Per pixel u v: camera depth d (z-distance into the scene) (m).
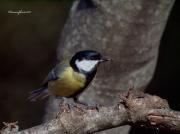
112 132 9.98
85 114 6.25
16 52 19.52
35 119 18.02
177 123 6.02
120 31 9.50
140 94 6.32
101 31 9.64
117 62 9.67
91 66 9.17
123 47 9.59
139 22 9.40
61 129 6.21
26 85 18.98
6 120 18.03
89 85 9.58
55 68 9.31
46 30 19.38
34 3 19.27
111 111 6.24
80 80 9.12
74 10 10.45
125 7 9.35
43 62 19.38
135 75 9.84
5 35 19.58
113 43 9.59
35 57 19.42
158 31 9.63
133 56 9.65
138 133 15.73
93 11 9.71
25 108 18.31
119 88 9.85
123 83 9.83
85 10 9.91
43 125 6.25
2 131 6.23
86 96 9.92
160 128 6.17
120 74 9.76
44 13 19.33
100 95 9.90
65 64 9.29
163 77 16.50
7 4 19.30
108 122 6.25
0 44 19.56
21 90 18.86
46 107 10.80
